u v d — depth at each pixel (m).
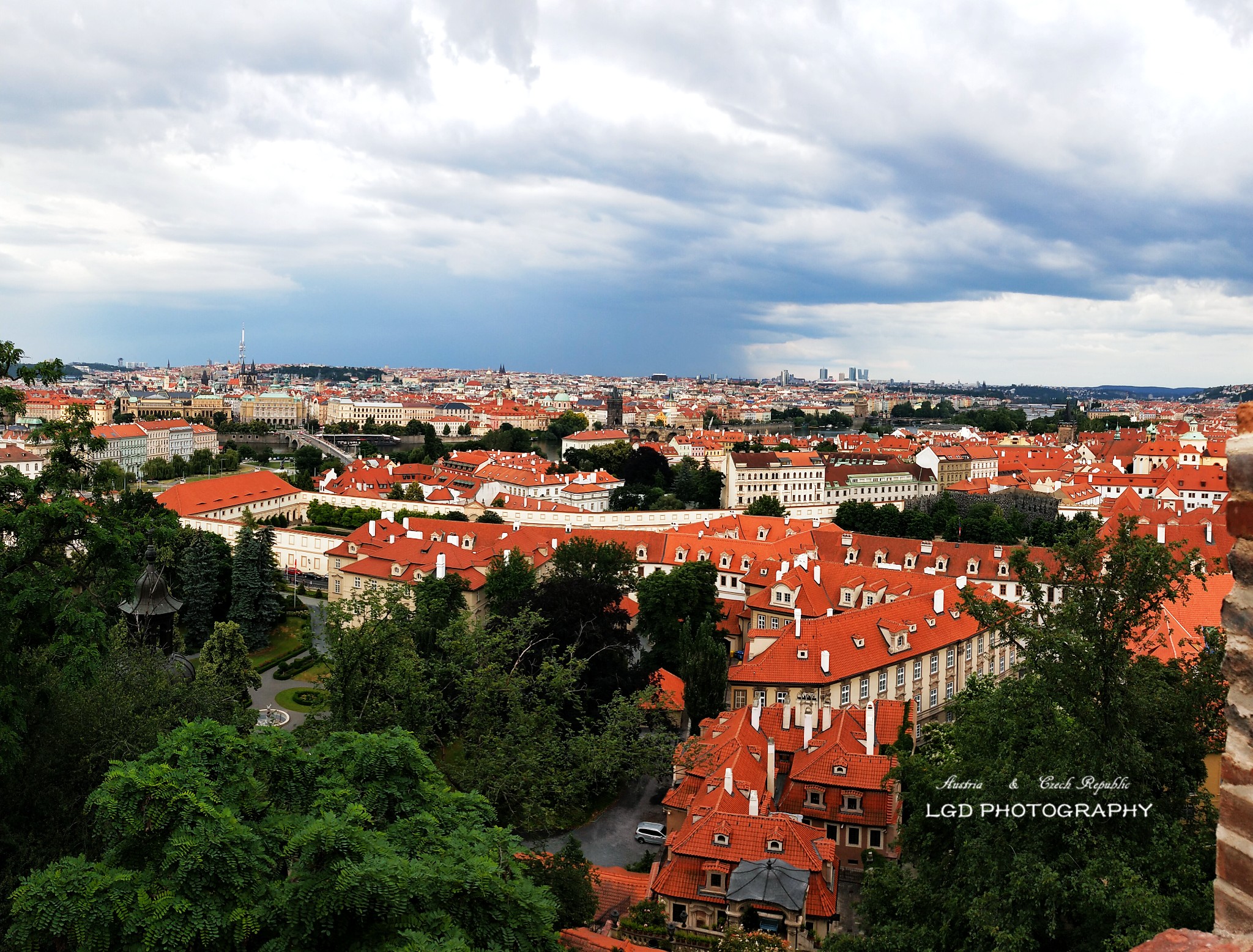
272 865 34.22
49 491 54.25
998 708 45.50
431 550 138.75
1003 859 39.53
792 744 77.56
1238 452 9.92
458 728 67.94
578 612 95.25
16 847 45.72
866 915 47.09
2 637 45.53
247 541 130.00
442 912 31.98
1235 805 9.98
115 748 48.94
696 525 170.75
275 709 107.62
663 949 56.66
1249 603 9.91
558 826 77.00
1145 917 32.28
